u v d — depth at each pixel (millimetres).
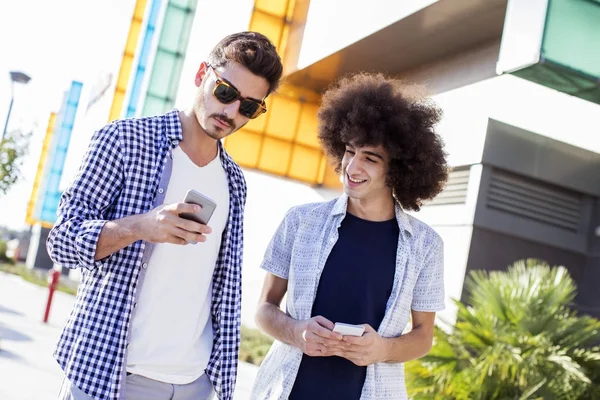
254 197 14258
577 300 8391
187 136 2471
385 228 2727
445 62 9297
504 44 5234
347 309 2586
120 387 2252
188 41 16984
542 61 4789
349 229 2695
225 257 2535
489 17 7637
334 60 10125
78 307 2311
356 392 2537
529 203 8328
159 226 2061
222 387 2498
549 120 8336
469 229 8078
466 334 5719
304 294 2615
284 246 2771
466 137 8422
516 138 8125
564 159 8328
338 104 2840
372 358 2447
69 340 2285
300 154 12461
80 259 2170
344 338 2379
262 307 2717
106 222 2156
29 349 9617
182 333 2391
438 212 8672
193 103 2486
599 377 5617
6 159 15406
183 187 2416
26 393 6672
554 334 5680
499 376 5383
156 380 2355
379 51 9406
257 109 2424
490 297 6090
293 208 2818
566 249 8461
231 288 2545
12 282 26250
